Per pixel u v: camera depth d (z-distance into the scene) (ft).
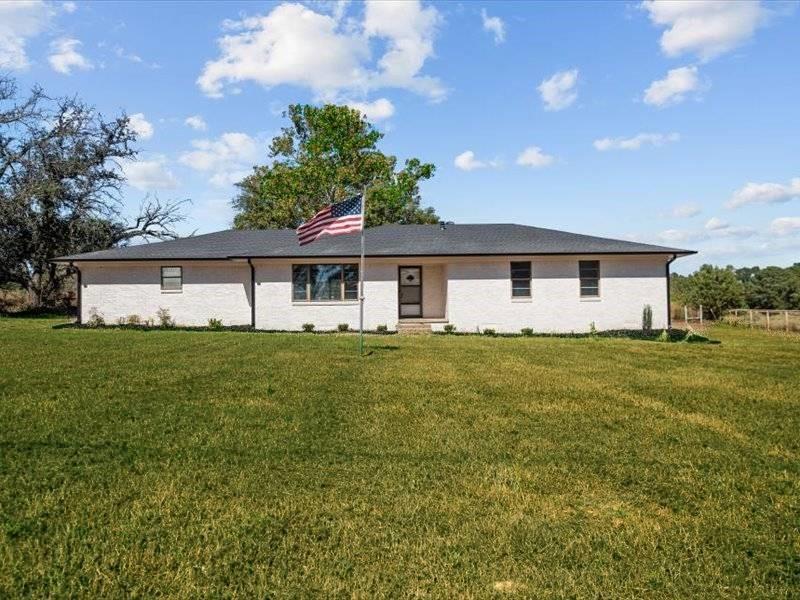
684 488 14.48
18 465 15.33
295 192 120.78
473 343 51.16
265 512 12.62
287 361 36.42
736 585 9.77
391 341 51.98
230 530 11.70
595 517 12.69
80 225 102.68
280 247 72.79
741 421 21.68
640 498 13.83
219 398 24.39
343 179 122.42
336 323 67.92
